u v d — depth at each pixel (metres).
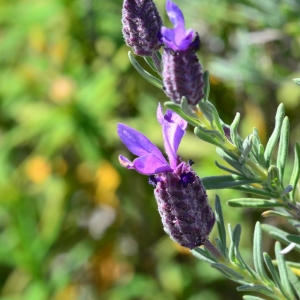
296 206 0.33
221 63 0.53
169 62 0.31
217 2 0.54
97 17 0.64
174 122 0.32
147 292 0.62
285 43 0.54
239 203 0.33
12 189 0.63
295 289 0.35
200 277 0.61
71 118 0.62
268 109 0.58
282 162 0.33
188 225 0.32
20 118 0.64
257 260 0.34
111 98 0.63
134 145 0.31
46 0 0.64
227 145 0.32
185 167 0.32
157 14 0.33
